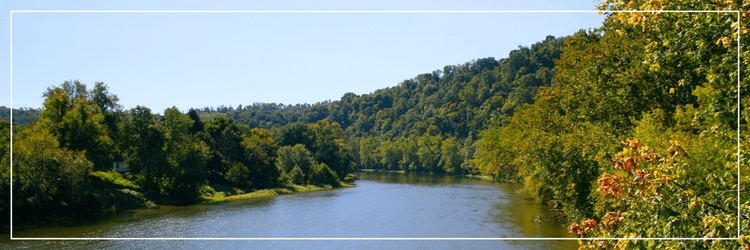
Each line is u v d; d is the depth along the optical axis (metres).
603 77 30.34
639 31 26.09
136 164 64.62
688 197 9.77
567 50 37.34
